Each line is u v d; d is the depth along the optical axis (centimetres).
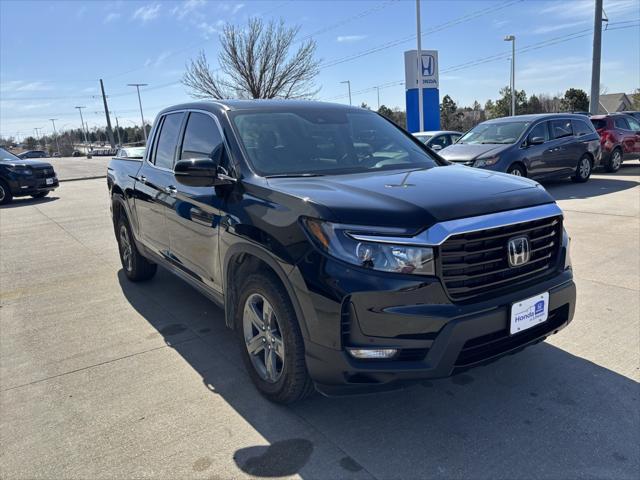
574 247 632
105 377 353
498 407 299
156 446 273
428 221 248
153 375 354
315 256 255
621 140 1447
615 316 420
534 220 276
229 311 339
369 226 249
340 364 251
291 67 2723
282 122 379
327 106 426
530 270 285
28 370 368
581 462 250
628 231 706
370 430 282
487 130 1141
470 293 259
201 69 2781
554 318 300
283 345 284
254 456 263
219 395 324
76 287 566
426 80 2450
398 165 366
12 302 521
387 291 243
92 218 1084
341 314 248
